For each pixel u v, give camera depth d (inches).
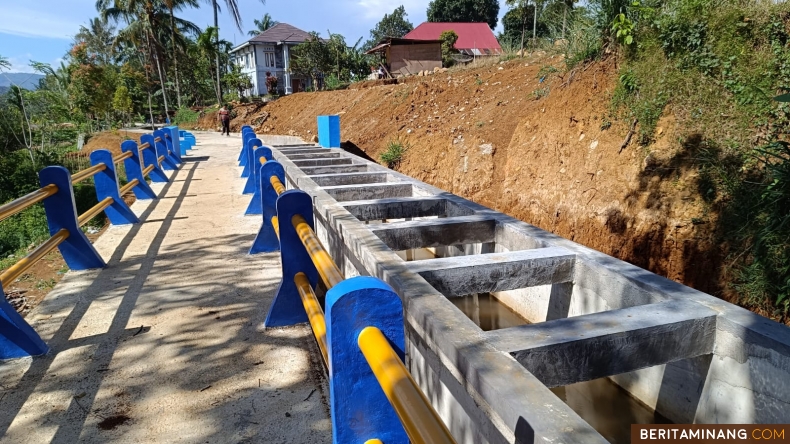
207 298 163.5
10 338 125.6
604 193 242.8
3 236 273.7
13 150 577.0
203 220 268.1
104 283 177.5
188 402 108.7
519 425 65.5
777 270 158.6
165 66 1517.0
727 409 100.4
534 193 290.4
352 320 66.0
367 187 235.0
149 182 392.5
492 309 193.8
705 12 230.8
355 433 71.3
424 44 924.0
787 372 87.0
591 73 288.2
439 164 386.0
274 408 106.7
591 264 130.6
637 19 262.7
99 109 1011.3
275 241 208.1
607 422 128.1
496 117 377.1
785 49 205.5
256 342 134.5
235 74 1449.3
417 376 112.3
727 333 98.0
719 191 195.3
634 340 92.8
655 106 234.5
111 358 126.7
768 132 194.2
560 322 95.0
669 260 201.9
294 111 876.0
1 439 97.6
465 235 171.2
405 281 114.7
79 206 345.7
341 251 176.2
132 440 97.0
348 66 1219.9
